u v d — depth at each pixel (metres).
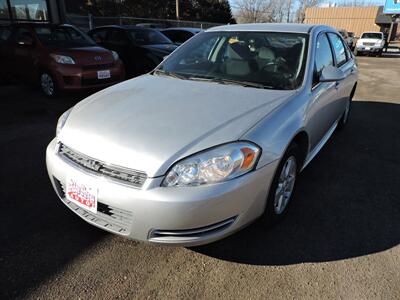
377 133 5.02
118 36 8.52
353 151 4.25
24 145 4.13
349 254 2.36
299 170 2.90
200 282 2.09
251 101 2.49
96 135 2.15
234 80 2.93
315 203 2.98
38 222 2.61
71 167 2.15
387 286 2.09
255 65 3.05
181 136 2.05
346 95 4.43
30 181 3.23
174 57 3.50
